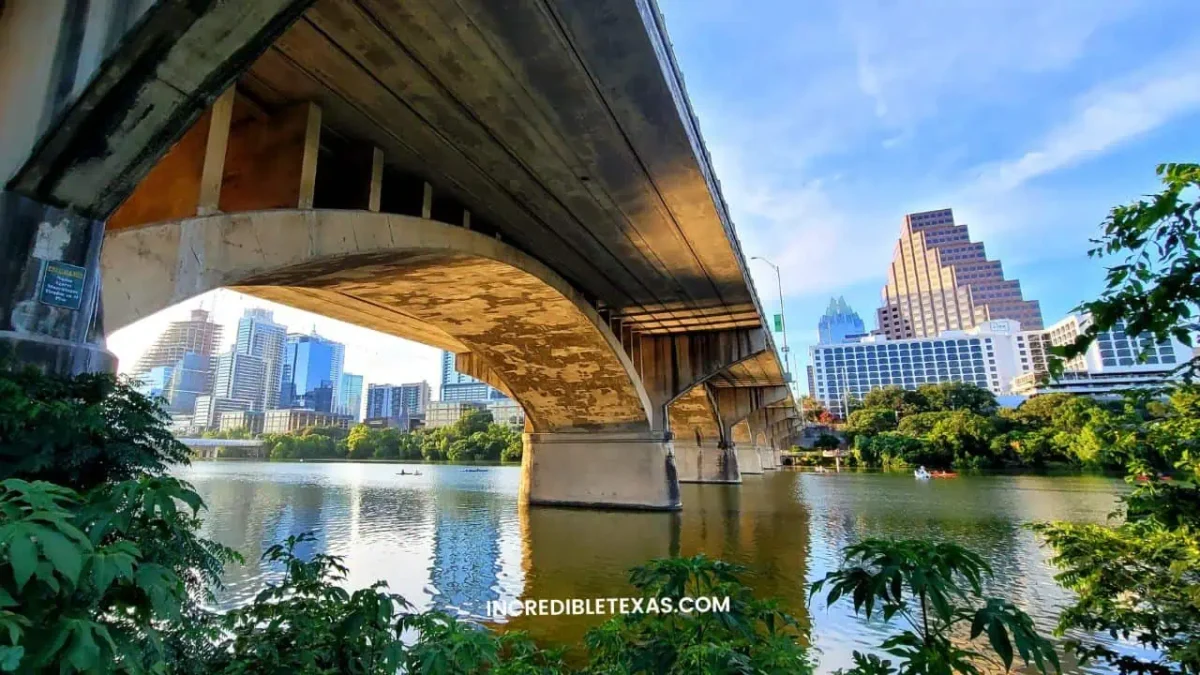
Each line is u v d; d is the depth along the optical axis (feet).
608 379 73.15
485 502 90.68
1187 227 8.12
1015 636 6.34
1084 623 12.67
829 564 44.16
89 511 6.72
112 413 10.66
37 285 12.39
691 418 129.08
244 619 11.73
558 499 81.76
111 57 11.60
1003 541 54.03
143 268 19.16
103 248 18.16
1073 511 73.97
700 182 35.81
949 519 68.49
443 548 51.62
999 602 6.79
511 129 29.60
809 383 437.17
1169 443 12.02
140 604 7.18
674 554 48.29
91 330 13.75
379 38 22.58
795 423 241.14
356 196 30.40
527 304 55.01
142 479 7.40
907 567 6.96
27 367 10.76
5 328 11.75
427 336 74.59
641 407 77.41
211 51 12.23
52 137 12.07
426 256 37.37
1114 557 12.55
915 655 6.91
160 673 6.77
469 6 21.04
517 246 46.62
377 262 36.76
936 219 602.03
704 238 45.50
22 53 13.38
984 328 402.11
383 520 69.41
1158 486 12.26
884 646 7.33
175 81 12.40
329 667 10.96
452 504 87.56
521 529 61.77
